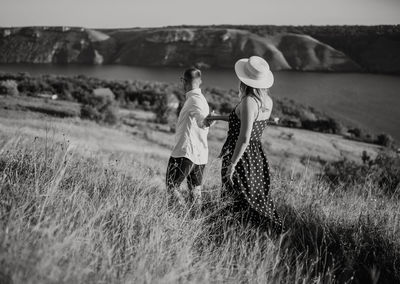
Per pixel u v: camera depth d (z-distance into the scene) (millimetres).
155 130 51500
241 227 3057
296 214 3504
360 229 3105
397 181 6406
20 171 3301
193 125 3871
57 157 3748
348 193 5004
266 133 64500
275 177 4445
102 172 3826
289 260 2730
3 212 2309
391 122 128000
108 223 2719
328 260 2904
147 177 4188
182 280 2139
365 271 2768
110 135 36062
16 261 1744
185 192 4078
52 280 1716
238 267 2479
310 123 90000
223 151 3502
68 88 103938
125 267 2111
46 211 2533
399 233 3170
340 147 60906
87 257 2119
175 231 2795
